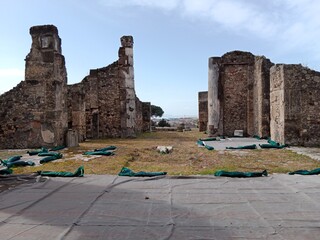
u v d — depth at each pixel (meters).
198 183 5.98
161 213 4.28
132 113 20.94
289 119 12.90
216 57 19.91
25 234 3.57
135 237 3.46
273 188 5.57
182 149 12.73
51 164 8.73
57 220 4.02
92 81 20.92
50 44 13.41
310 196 5.04
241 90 19.83
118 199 4.98
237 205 4.61
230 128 19.89
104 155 10.61
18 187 5.84
